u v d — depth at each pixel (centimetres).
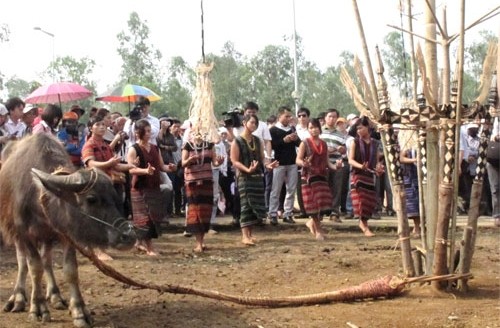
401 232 829
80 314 696
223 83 5122
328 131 1498
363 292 793
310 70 5347
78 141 1116
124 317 730
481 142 803
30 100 1531
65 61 4984
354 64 821
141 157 1061
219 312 751
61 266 988
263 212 1212
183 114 5178
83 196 680
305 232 1358
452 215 806
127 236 680
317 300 786
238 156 1197
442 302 779
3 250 1091
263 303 773
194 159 1135
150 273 946
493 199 1352
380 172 1313
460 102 767
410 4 821
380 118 808
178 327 695
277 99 4953
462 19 760
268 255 1088
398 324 700
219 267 993
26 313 746
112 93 1875
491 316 716
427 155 820
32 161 727
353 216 1515
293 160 1403
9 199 734
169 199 1380
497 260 1020
